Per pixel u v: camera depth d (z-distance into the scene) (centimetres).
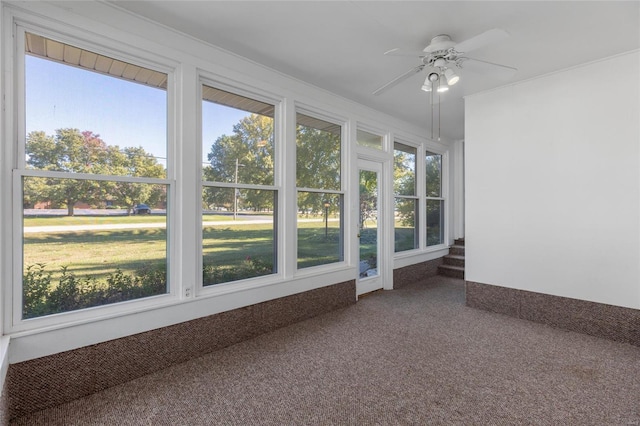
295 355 265
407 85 361
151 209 248
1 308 183
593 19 234
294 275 345
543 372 237
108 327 220
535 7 220
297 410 195
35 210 199
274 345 285
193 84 264
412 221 540
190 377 232
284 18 237
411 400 204
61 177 206
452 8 222
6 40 186
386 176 478
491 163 373
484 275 381
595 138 302
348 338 299
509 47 276
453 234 623
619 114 289
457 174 618
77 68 215
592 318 305
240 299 293
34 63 199
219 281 288
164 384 223
